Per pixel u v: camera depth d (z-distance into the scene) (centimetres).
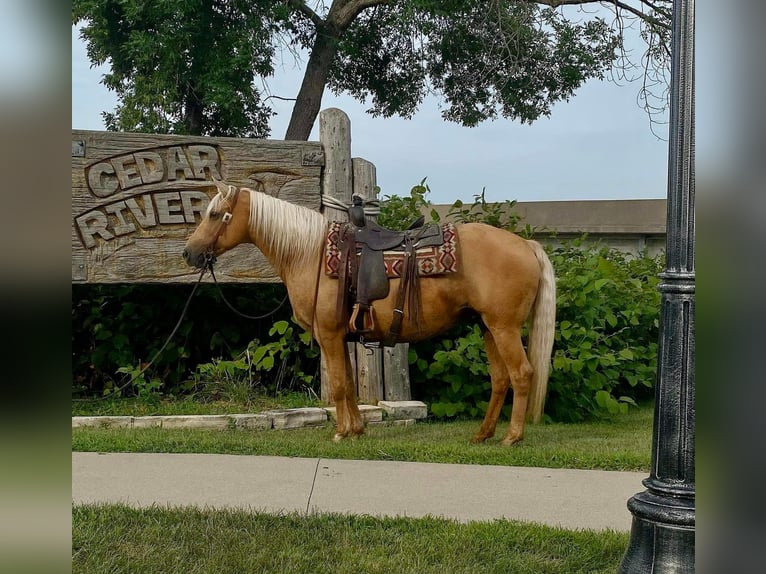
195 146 767
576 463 555
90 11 1605
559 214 1545
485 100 2109
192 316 880
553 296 586
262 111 1975
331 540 383
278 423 694
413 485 490
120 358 842
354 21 2047
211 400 818
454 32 1856
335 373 607
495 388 623
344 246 578
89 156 739
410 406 740
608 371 805
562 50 1964
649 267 996
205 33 1538
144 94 1596
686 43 283
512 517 426
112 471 512
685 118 285
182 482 487
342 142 800
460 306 581
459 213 898
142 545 369
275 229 590
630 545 296
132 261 752
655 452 293
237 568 345
